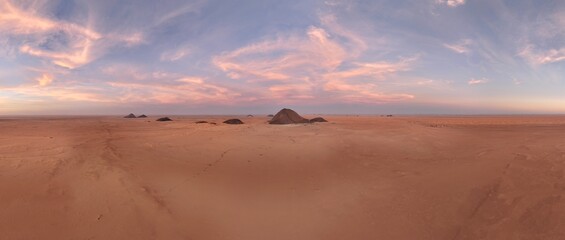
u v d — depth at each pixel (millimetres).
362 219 5848
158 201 6168
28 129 19234
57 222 5203
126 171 7312
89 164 7562
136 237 5051
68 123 28781
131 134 15484
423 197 6547
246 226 5613
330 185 7551
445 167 8383
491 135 14312
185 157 9531
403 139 13102
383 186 7355
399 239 5164
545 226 4926
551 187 5969
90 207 5668
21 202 5598
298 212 6152
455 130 17047
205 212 6023
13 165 7379
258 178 8008
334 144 12180
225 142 12422
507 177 6805
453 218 5648
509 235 4926
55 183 6402
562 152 8359
